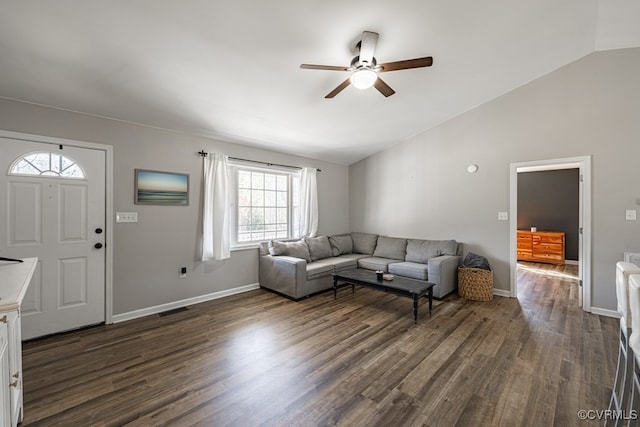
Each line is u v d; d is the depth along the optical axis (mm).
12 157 2574
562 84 3551
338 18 2182
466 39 2738
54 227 2779
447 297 3984
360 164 5898
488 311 3418
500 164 4047
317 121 3941
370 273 3973
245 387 1964
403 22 2367
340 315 3311
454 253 4270
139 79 2578
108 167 3066
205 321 3129
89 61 2281
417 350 2471
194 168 3736
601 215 3309
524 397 1840
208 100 3061
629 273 1359
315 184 5258
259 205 4578
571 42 3084
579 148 3451
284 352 2447
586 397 1828
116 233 3115
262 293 4188
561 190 6438
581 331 2826
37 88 2502
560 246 6184
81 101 2754
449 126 4531
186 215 3652
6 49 2062
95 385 1987
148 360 2316
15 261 1938
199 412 1721
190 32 2135
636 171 3143
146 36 2115
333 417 1677
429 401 1812
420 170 4910
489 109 4121
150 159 3361
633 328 1178
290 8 2039
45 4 1767
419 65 2289
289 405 1782
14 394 1475
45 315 2734
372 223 5695
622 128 3213
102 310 3037
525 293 4152
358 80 2398
